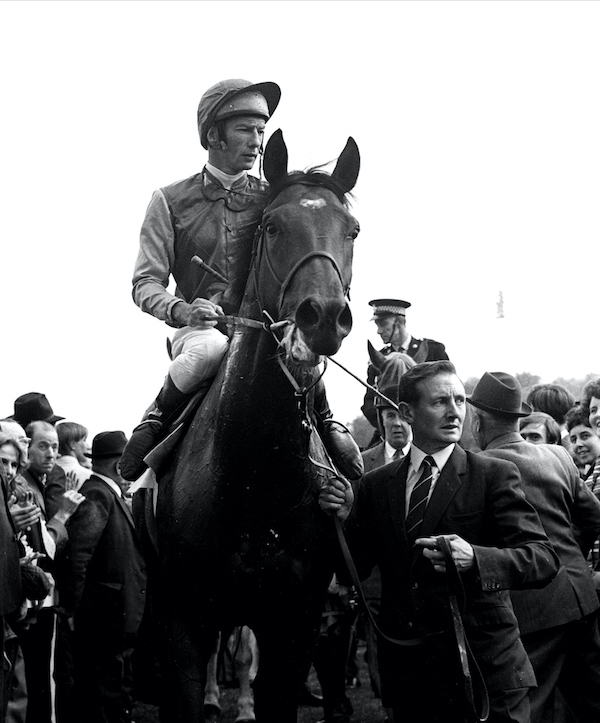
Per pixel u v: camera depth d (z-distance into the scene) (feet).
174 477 12.80
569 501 15.19
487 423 15.78
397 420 19.70
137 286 14.55
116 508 20.02
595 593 14.79
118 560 19.86
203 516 12.12
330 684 20.40
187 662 12.39
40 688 18.11
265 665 12.69
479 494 12.23
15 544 14.79
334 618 20.20
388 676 12.27
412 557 12.16
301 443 11.78
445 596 11.86
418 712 12.11
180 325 13.97
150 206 15.06
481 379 15.92
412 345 25.84
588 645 14.79
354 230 11.43
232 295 12.39
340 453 13.19
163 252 14.84
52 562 18.52
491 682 11.66
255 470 11.82
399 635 12.18
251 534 11.99
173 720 12.46
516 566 11.40
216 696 20.80
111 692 20.02
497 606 11.92
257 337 11.75
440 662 11.85
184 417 13.32
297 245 11.03
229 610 12.37
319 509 12.28
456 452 12.53
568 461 15.48
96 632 19.92
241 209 15.03
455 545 11.31
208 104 15.02
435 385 12.33
